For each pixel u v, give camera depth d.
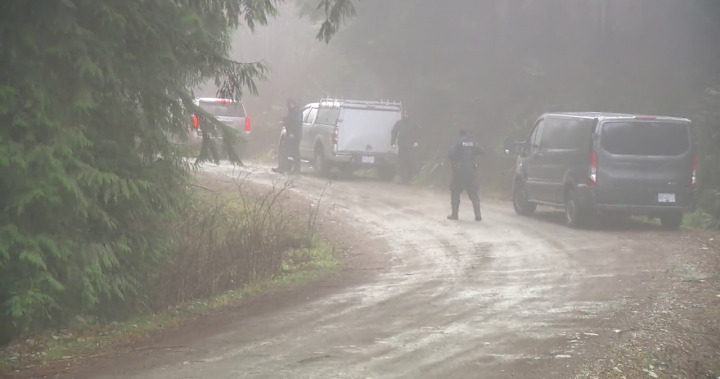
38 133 9.22
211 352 8.89
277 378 7.86
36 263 8.90
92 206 9.62
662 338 9.47
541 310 10.85
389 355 8.71
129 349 9.12
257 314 10.90
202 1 11.05
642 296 11.64
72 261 9.47
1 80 9.13
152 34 10.13
